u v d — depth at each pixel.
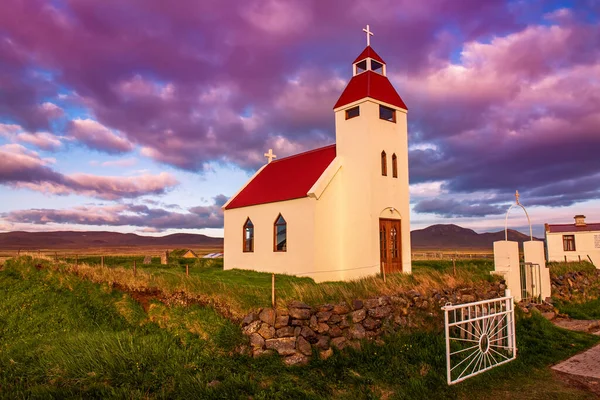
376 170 21.64
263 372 10.18
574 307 19.33
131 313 13.77
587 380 10.20
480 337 10.95
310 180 22.95
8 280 16.67
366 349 11.65
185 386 9.23
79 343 10.87
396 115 23.44
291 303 11.70
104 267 17.84
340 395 9.32
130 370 9.71
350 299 12.73
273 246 23.52
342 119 23.34
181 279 14.63
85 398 8.70
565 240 43.28
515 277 17.67
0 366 9.98
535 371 11.02
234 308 12.01
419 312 13.74
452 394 9.54
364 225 21.22
